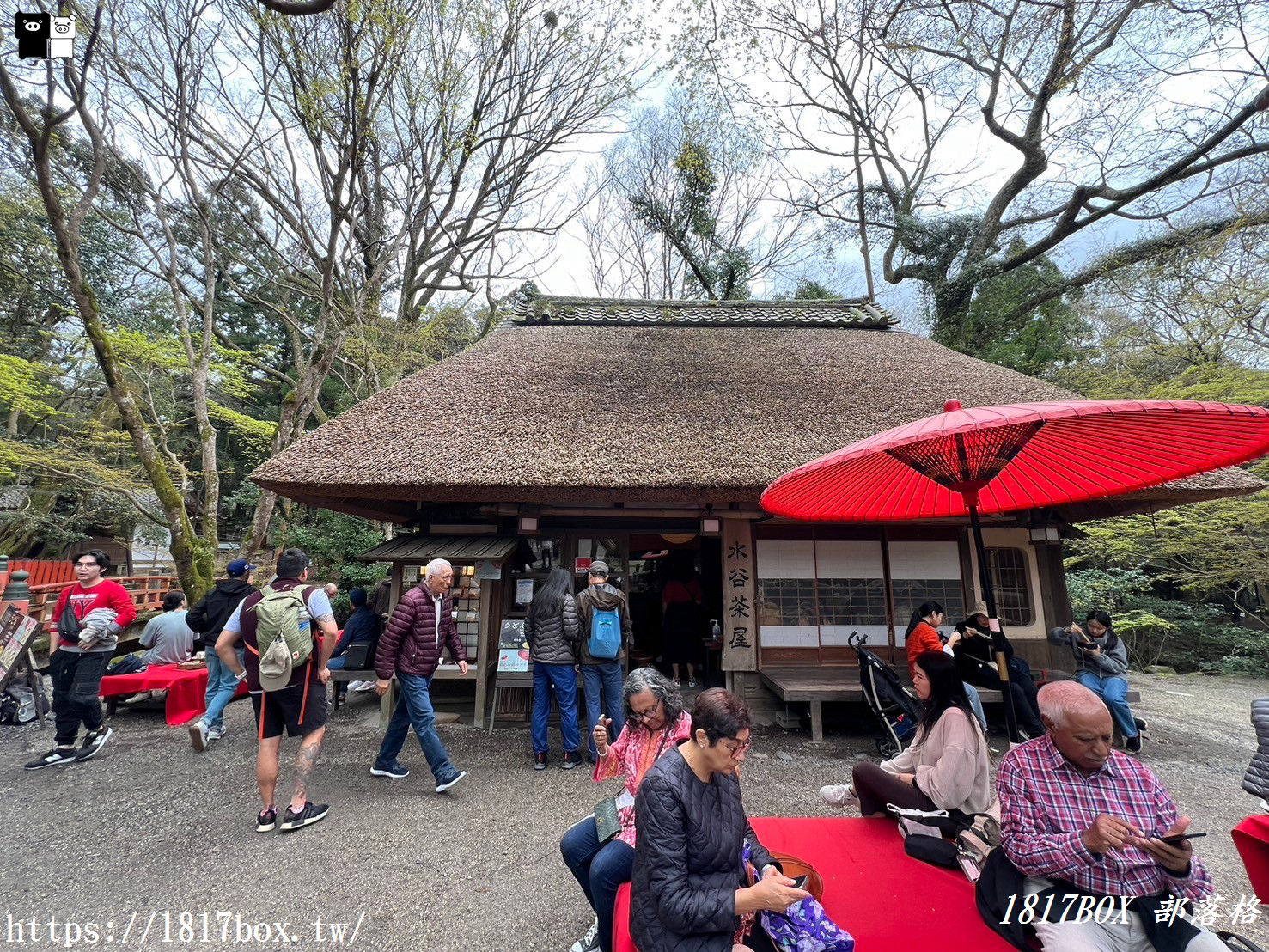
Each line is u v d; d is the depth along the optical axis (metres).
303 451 4.82
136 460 11.05
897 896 2.10
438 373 6.15
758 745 4.83
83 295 6.20
